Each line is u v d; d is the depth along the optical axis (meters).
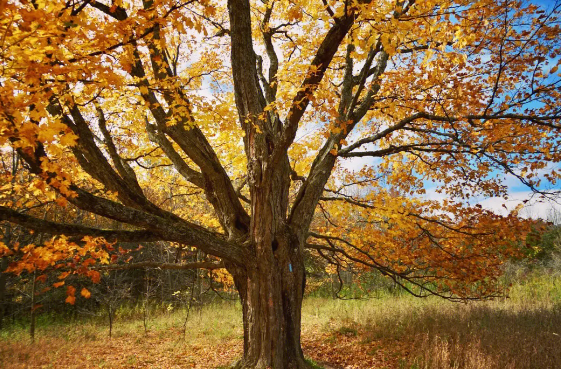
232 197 6.50
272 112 7.02
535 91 5.64
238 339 10.73
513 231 7.07
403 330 9.54
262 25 8.27
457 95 6.27
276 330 5.76
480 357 6.60
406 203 7.71
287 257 6.09
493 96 5.78
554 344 7.30
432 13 4.61
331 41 4.36
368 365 7.46
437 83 6.17
